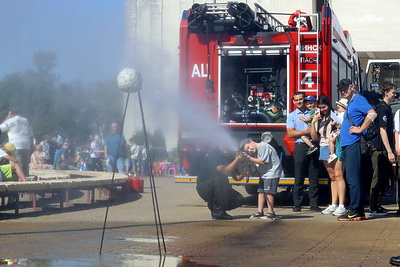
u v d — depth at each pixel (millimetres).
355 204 11344
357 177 11312
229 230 9922
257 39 14477
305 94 14336
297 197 13297
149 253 7590
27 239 8820
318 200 14672
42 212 13031
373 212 12406
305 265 6809
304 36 14375
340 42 16109
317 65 14258
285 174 14523
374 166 12227
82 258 7195
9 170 14195
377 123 12023
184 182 14266
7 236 9148
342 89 11453
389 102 12086
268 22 15586
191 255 7457
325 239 8852
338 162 12320
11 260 7043
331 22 14367
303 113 13328
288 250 7844
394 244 8344
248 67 14703
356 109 11281
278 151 14336
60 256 7328
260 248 8023
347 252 7676
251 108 14594
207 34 14641
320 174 14352
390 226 10438
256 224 10812
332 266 6746
